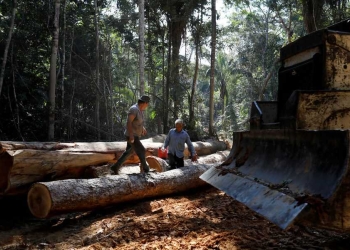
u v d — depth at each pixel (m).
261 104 4.93
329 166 2.82
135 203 6.14
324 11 17.00
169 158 7.63
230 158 4.90
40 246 4.41
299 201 2.69
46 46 15.73
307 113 3.57
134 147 6.52
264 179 3.66
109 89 19.34
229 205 5.52
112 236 4.39
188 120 19.02
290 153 3.52
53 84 13.13
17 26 14.52
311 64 3.96
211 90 19.33
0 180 5.65
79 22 18.25
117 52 24.55
